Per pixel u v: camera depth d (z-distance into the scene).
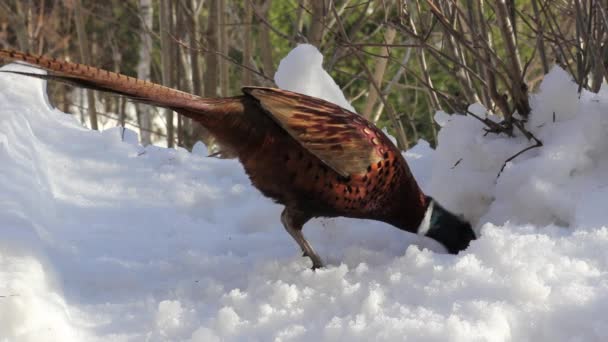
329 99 10.19
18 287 6.07
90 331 6.46
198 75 19.19
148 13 23.16
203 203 9.56
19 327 5.88
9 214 7.24
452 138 9.20
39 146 10.18
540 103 8.72
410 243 8.48
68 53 27.62
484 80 10.08
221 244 8.44
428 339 5.77
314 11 14.23
